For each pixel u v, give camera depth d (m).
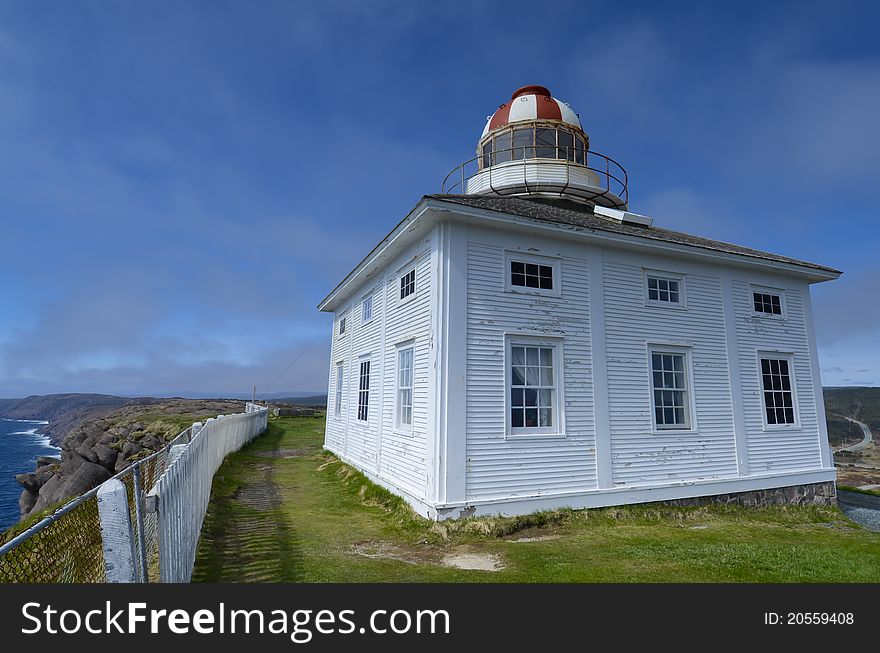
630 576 6.09
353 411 14.42
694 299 11.62
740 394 11.81
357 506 9.88
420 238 10.14
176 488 4.79
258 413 22.56
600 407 9.98
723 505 10.94
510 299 9.46
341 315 17.67
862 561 6.93
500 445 8.89
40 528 2.25
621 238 10.31
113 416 34.94
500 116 16.09
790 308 13.16
